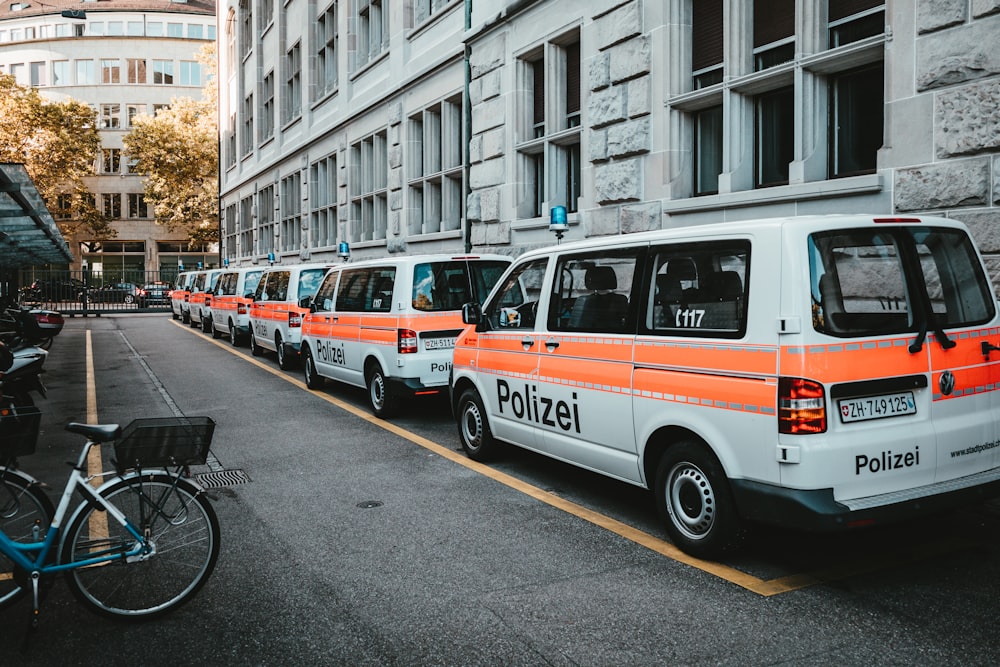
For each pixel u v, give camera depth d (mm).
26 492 3957
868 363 4207
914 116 7250
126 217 66625
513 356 6574
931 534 5230
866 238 4395
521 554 4969
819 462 4059
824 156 8531
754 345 4312
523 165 13797
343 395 11562
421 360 9000
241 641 3830
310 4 27375
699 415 4621
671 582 4480
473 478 6828
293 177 30469
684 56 10188
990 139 6652
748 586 4402
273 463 7438
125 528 4031
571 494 6316
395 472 7062
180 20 69500
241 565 4824
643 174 10688
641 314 5160
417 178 19000
